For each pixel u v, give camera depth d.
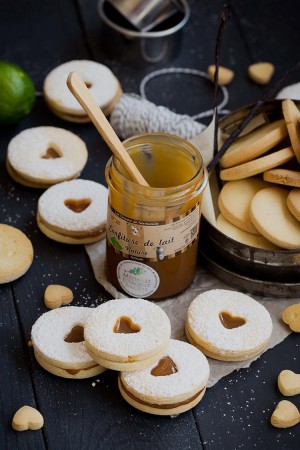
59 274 0.80
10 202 0.85
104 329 0.71
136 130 0.88
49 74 0.94
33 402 0.72
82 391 0.72
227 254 0.77
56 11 1.04
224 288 0.80
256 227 0.77
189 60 1.00
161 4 0.99
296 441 0.70
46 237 0.83
